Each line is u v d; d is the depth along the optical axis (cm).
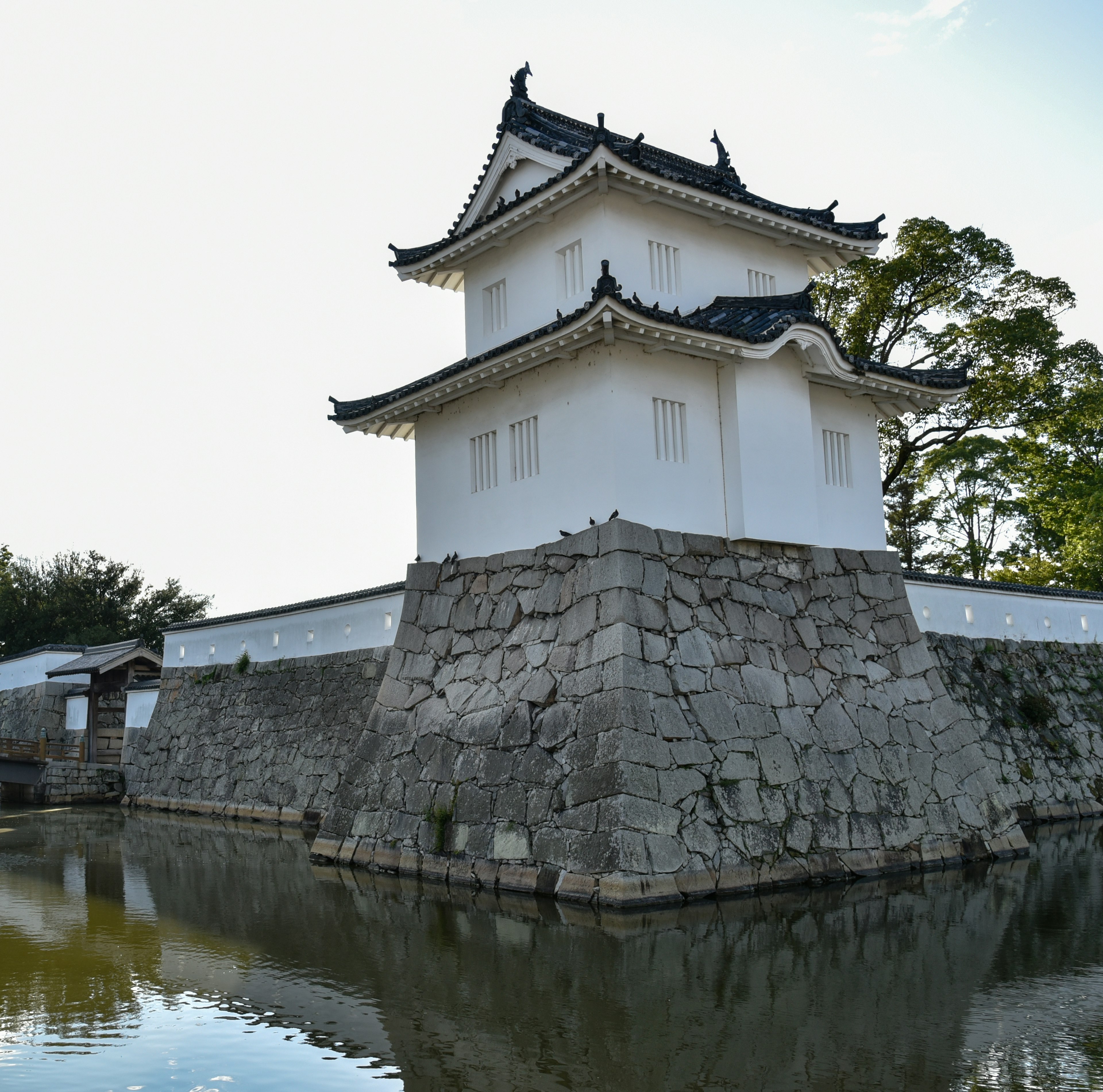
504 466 1598
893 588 1702
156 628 5481
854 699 1533
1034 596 2312
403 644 1717
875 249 1841
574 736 1316
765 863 1294
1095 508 2991
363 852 1584
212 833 2138
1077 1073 673
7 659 3875
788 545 1572
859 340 3038
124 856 1812
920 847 1458
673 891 1196
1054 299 2988
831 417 1708
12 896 1405
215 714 2673
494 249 1727
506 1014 823
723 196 1589
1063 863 1492
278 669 2508
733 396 1523
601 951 998
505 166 1758
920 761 1548
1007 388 2995
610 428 1405
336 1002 872
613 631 1323
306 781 2241
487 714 1475
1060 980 883
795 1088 661
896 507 3341
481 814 1410
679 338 1410
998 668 2161
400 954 1019
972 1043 733
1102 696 2308
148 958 1036
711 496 1502
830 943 1017
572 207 1575
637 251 1552
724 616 1444
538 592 1485
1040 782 2050
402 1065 727
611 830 1202
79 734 3381
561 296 1591
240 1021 831
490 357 1505
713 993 861
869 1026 773
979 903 1198
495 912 1196
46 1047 778
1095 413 3031
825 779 1421
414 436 1809
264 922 1199
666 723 1295
